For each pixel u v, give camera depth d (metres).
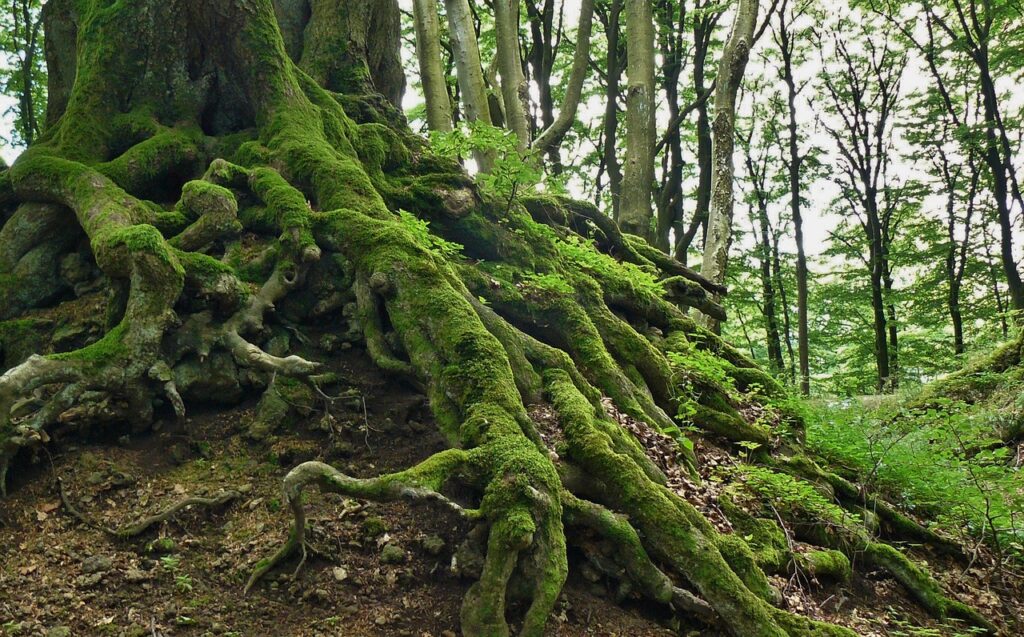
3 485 4.95
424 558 4.93
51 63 8.51
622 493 5.29
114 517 4.99
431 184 8.10
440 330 5.84
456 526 5.11
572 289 7.52
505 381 5.59
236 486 5.36
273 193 6.85
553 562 4.67
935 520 7.64
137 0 7.50
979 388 12.04
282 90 7.80
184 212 6.70
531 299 7.44
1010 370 11.84
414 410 6.12
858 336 25.05
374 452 5.78
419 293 6.05
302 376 5.68
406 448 5.84
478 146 8.42
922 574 6.25
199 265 5.91
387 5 10.11
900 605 6.10
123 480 5.22
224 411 5.97
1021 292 20.28
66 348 6.28
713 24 20.95
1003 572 6.79
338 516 5.14
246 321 6.09
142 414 5.56
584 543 5.12
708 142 21.34
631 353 7.72
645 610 5.03
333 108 8.24
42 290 6.75
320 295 6.69
